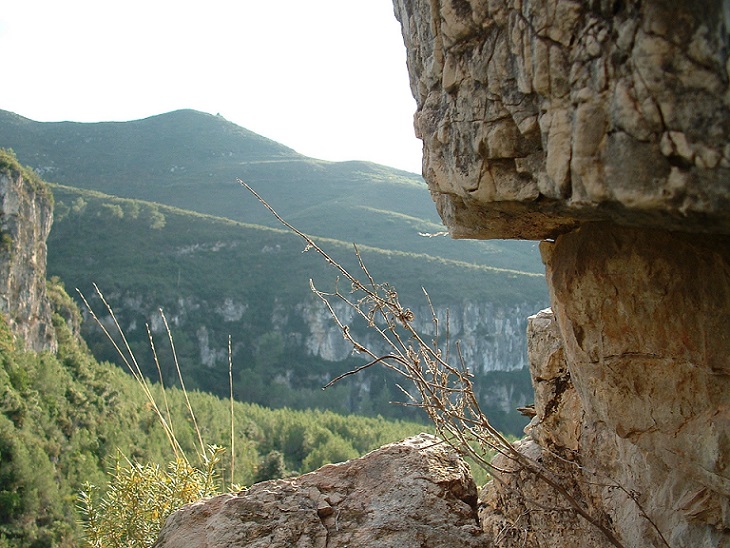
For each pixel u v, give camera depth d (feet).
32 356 117.60
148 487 17.17
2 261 143.23
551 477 13.21
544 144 7.30
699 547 9.02
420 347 11.37
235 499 11.45
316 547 10.39
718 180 5.90
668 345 8.67
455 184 8.93
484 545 10.37
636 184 6.39
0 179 147.54
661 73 6.07
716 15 5.68
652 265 8.70
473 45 8.27
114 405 118.62
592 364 9.74
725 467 8.21
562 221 9.87
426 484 11.51
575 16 6.78
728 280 7.94
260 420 130.00
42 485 82.58
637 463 10.58
